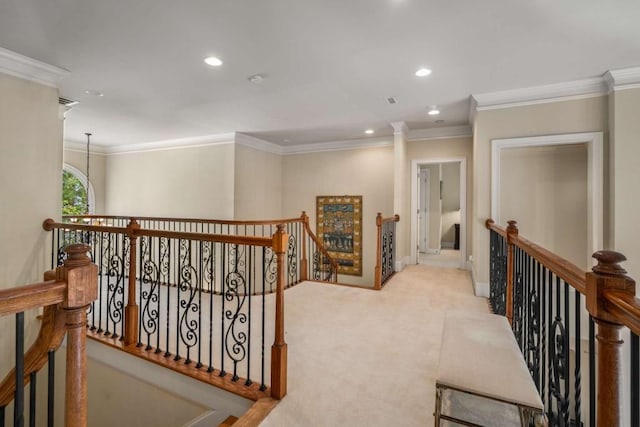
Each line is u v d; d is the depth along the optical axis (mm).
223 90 3566
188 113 4449
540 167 4234
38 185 3064
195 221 4461
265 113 4465
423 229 7941
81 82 3340
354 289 4250
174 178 6281
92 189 6848
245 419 1726
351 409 1810
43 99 3082
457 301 3721
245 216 5922
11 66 2811
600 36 2426
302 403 1861
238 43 2547
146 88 3510
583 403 3305
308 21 2242
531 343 1837
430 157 5480
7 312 862
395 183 5199
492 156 3711
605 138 3246
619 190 3064
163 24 2289
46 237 3123
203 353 2486
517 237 2260
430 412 1781
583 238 4082
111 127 5277
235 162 5691
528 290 1979
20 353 927
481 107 3740
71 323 1004
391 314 3299
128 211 6820
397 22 2250
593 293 878
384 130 5441
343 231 6387
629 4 2043
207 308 3568
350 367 2258
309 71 3064
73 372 1007
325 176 6559
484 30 2346
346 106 4141
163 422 2291
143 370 2408
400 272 5219
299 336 2773
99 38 2488
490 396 1182
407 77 3199
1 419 1071
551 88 3395
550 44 2549
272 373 1915
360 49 2635
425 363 2311
